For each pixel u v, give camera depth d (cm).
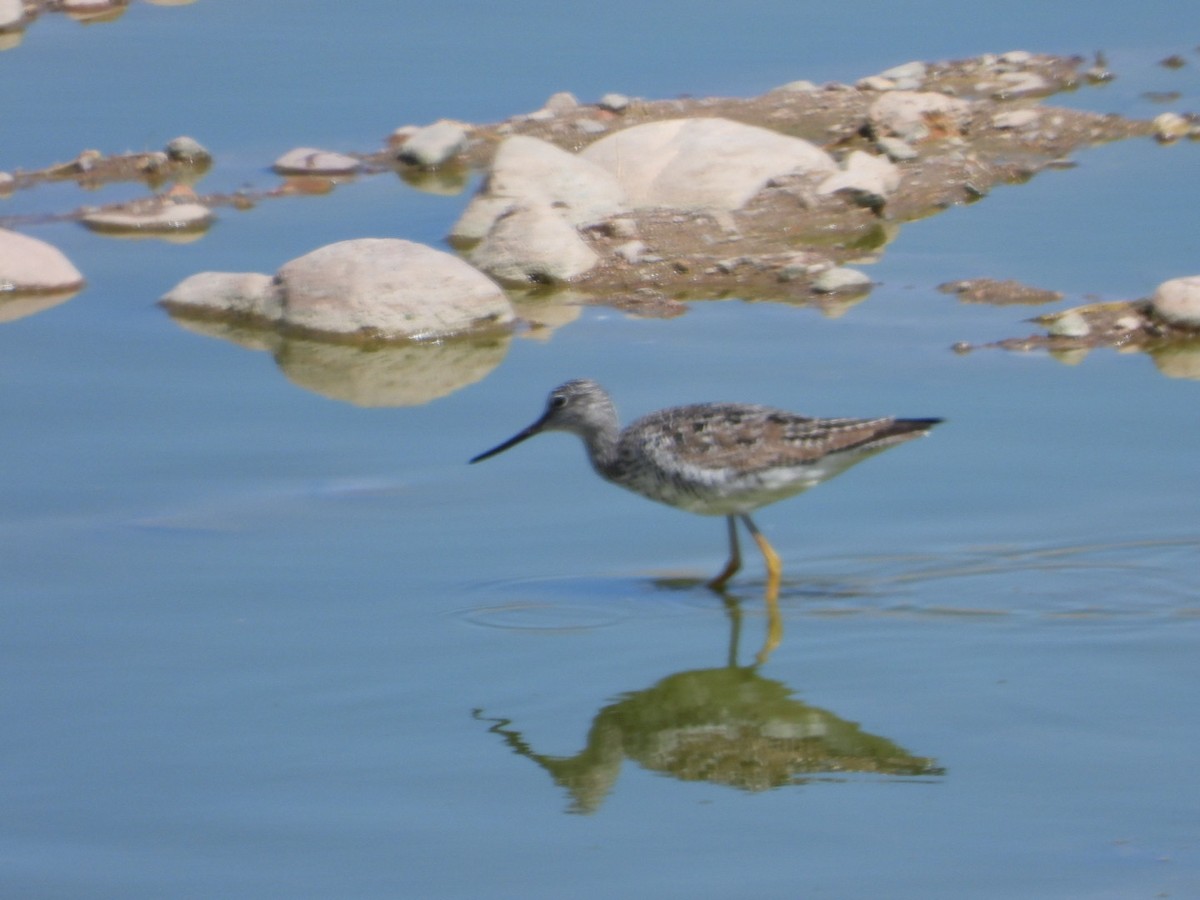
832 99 2516
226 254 1986
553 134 2388
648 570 1259
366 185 2259
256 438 1480
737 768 1009
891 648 1130
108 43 2842
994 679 1084
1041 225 2044
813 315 1778
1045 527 1273
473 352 1711
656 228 2023
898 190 2159
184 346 1727
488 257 1927
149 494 1361
